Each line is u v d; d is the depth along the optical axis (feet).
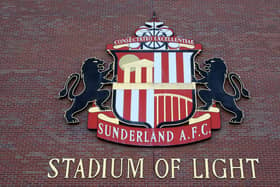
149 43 51.88
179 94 48.34
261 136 46.85
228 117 47.83
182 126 46.68
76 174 44.86
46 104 49.08
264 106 48.78
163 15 55.67
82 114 48.24
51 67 51.72
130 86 48.85
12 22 55.36
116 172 44.88
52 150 46.24
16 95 49.73
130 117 47.11
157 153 45.75
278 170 44.88
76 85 49.98
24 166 45.37
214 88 49.06
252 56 52.31
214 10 55.98
